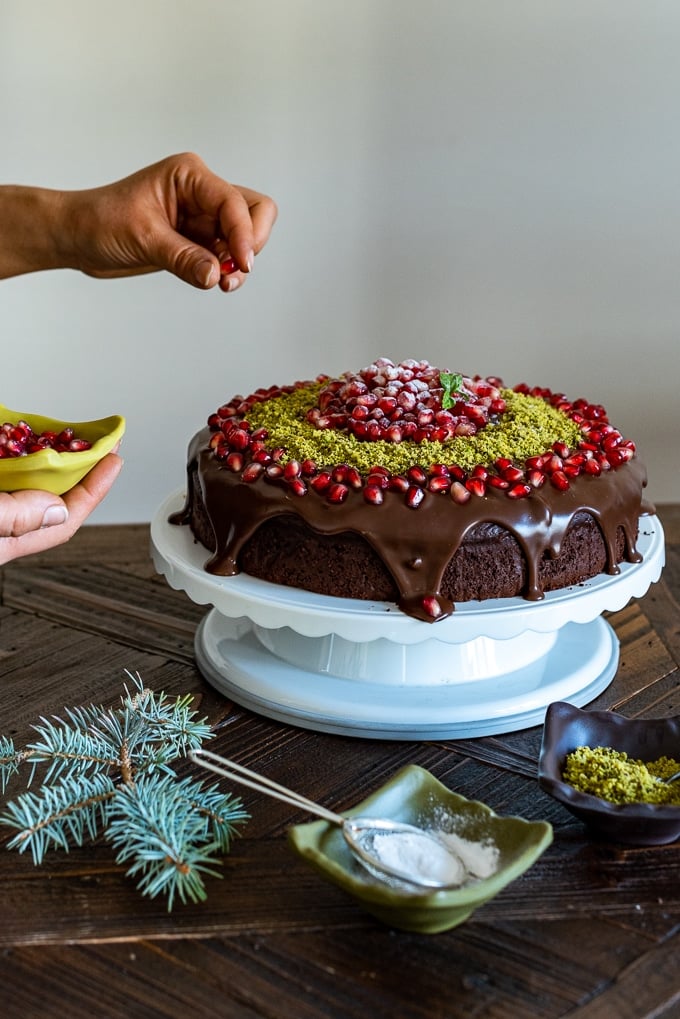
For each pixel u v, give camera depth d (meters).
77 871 0.64
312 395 0.88
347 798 0.69
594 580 0.78
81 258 0.90
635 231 1.41
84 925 0.60
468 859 0.61
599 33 1.33
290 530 0.76
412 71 1.34
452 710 0.75
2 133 1.35
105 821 0.65
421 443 0.79
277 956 0.59
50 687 0.80
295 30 1.32
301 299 1.43
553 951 0.59
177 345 1.45
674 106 1.36
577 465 0.79
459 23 1.33
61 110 1.34
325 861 0.58
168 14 1.31
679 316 1.44
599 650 0.83
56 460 0.70
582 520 0.77
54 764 0.68
